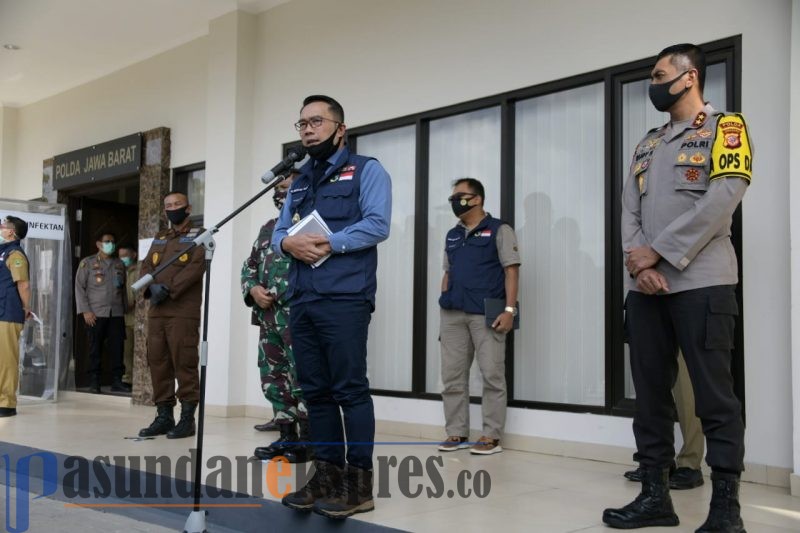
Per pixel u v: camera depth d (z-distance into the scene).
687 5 3.91
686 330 2.52
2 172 8.98
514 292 4.27
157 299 4.77
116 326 7.72
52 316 7.24
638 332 2.69
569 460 4.10
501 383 4.32
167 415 4.90
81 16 6.53
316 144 2.96
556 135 4.56
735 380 3.61
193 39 6.95
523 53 4.60
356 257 2.87
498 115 4.84
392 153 5.43
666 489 2.66
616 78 4.22
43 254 7.22
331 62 5.71
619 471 3.77
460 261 4.41
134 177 7.48
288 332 3.85
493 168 4.86
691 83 2.59
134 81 7.57
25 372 7.08
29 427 5.37
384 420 5.21
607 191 4.23
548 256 4.56
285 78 6.04
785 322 3.46
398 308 5.35
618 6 4.18
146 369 6.90
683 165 2.55
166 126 7.17
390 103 5.31
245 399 6.10
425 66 5.11
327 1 5.77
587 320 4.38
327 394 2.96
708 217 2.45
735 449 2.44
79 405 7.01
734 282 2.54
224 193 6.20
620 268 4.20
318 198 2.99
